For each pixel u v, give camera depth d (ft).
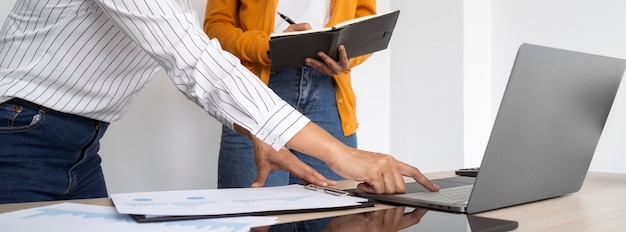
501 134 2.14
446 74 8.91
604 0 7.48
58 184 3.44
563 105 2.43
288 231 1.81
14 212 2.13
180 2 3.42
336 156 2.68
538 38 8.29
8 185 3.22
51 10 3.17
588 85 2.55
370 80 9.57
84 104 3.42
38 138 3.29
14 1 5.91
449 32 8.86
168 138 7.16
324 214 2.22
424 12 9.25
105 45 3.30
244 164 5.08
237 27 5.76
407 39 9.57
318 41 4.62
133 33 2.68
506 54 8.73
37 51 3.24
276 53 4.65
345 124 5.45
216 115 3.49
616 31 7.36
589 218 2.16
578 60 2.41
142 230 1.81
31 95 3.19
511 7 8.63
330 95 5.35
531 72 2.13
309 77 5.21
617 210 2.36
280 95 5.25
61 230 1.80
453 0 8.79
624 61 2.75
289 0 5.49
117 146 6.71
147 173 6.98
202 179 7.54
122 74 3.50
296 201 2.42
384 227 1.90
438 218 2.09
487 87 8.98
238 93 2.61
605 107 2.77
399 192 2.80
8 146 3.18
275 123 2.63
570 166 2.72
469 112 8.74
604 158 7.61
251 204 2.30
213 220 1.99
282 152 3.25
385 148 9.89
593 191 3.05
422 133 9.32
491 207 2.30
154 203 2.25
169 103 7.15
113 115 3.71
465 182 3.34
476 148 8.85
